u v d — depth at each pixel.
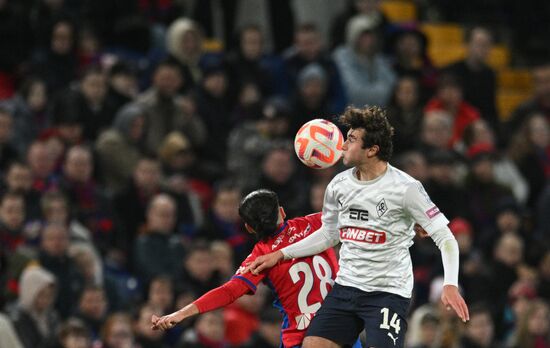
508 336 46.97
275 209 26.55
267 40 62.19
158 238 45.03
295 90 54.09
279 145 48.53
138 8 59.59
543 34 68.31
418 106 55.03
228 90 54.25
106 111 50.66
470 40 59.25
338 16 60.00
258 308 44.28
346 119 25.52
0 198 44.53
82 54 54.94
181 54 54.75
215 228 46.78
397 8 68.38
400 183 25.25
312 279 26.55
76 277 42.12
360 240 25.42
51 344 38.56
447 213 50.19
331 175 49.00
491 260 49.97
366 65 55.81
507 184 52.16
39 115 50.28
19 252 41.12
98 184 48.12
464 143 55.03
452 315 44.09
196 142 51.72
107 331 39.81
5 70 55.16
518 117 59.34
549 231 52.78
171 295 42.31
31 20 55.50
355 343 26.22
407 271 25.56
